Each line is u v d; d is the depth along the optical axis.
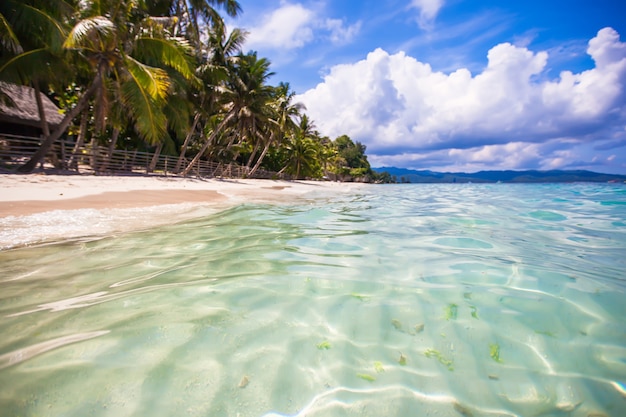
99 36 11.05
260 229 5.05
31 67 11.15
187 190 11.20
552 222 6.23
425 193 18.62
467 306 2.24
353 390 1.43
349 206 9.44
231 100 23.02
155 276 2.74
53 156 13.69
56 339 1.71
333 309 2.17
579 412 1.35
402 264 3.19
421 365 1.61
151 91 12.41
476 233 4.95
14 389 1.33
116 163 16.78
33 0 10.74
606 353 1.72
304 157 40.34
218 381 1.44
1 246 3.54
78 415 1.22
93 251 3.48
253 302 2.25
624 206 9.51
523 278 2.79
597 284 2.66
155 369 1.50
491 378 1.53
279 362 1.59
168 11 19.12
